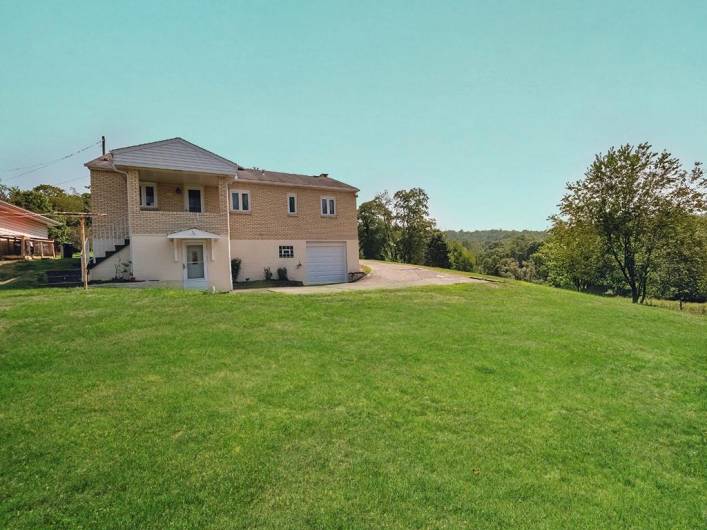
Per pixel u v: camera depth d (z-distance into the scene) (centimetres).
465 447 401
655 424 490
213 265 1672
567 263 3297
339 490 323
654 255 2669
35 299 922
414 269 2511
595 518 316
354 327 822
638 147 2405
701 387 616
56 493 303
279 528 281
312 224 2202
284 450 373
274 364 585
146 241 1539
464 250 6191
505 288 1542
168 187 1816
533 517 310
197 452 362
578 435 446
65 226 3256
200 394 475
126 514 286
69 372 523
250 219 2005
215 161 1659
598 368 669
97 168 1641
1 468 329
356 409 462
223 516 289
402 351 680
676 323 1116
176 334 698
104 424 400
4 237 2167
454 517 303
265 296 1102
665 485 370
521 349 732
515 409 495
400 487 332
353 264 2350
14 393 459
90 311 821
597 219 2583
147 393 470
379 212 4953
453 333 813
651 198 2405
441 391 529
